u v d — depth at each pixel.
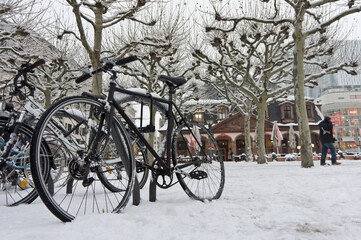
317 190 2.98
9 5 7.97
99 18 8.83
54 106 1.67
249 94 14.62
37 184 1.51
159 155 2.54
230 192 3.13
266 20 9.58
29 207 2.16
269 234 1.43
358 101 97.38
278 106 32.81
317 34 14.02
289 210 2.03
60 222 1.63
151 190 2.52
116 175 2.79
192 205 2.24
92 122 1.95
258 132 14.93
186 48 15.62
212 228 1.58
